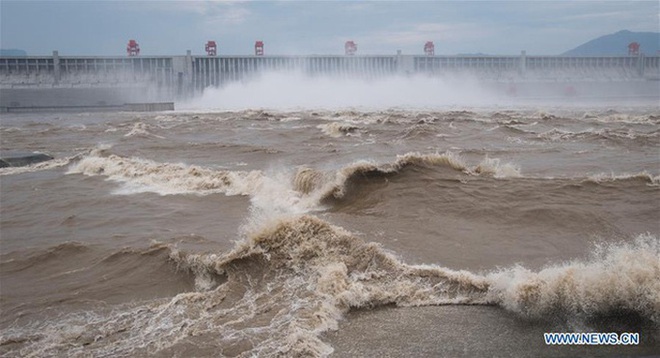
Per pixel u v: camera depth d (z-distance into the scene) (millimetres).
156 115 57000
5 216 13930
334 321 7051
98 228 12164
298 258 8703
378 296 7609
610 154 20938
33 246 10906
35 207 14820
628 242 9703
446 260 8914
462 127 32188
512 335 6613
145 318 7285
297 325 6762
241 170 18656
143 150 25547
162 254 9617
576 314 6984
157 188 16516
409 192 13125
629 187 13281
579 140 25562
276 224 9328
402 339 6578
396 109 58969
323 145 25734
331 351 6340
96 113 65500
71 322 7301
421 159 15188
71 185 17922
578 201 12289
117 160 20750
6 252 10641
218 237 10742
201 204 14172
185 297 7867
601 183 13641
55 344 6676
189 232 11281
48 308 7832
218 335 6637
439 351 6293
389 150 23109
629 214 11336
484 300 7457
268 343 6375
